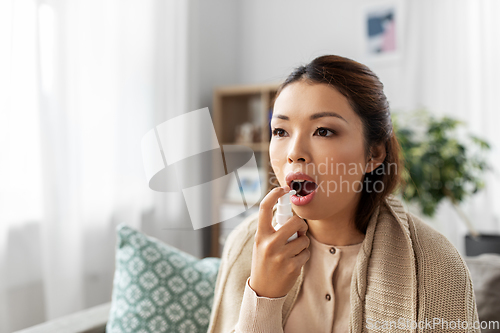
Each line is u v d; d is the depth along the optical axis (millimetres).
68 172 1423
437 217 2109
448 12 2127
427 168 1645
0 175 1227
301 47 2570
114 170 1625
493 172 1891
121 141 1662
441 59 2148
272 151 516
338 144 473
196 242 2072
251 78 2760
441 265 524
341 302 581
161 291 869
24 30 1281
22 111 1285
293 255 493
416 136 2062
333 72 493
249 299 512
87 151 1521
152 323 838
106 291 1605
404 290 522
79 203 1458
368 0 2350
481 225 2064
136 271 898
